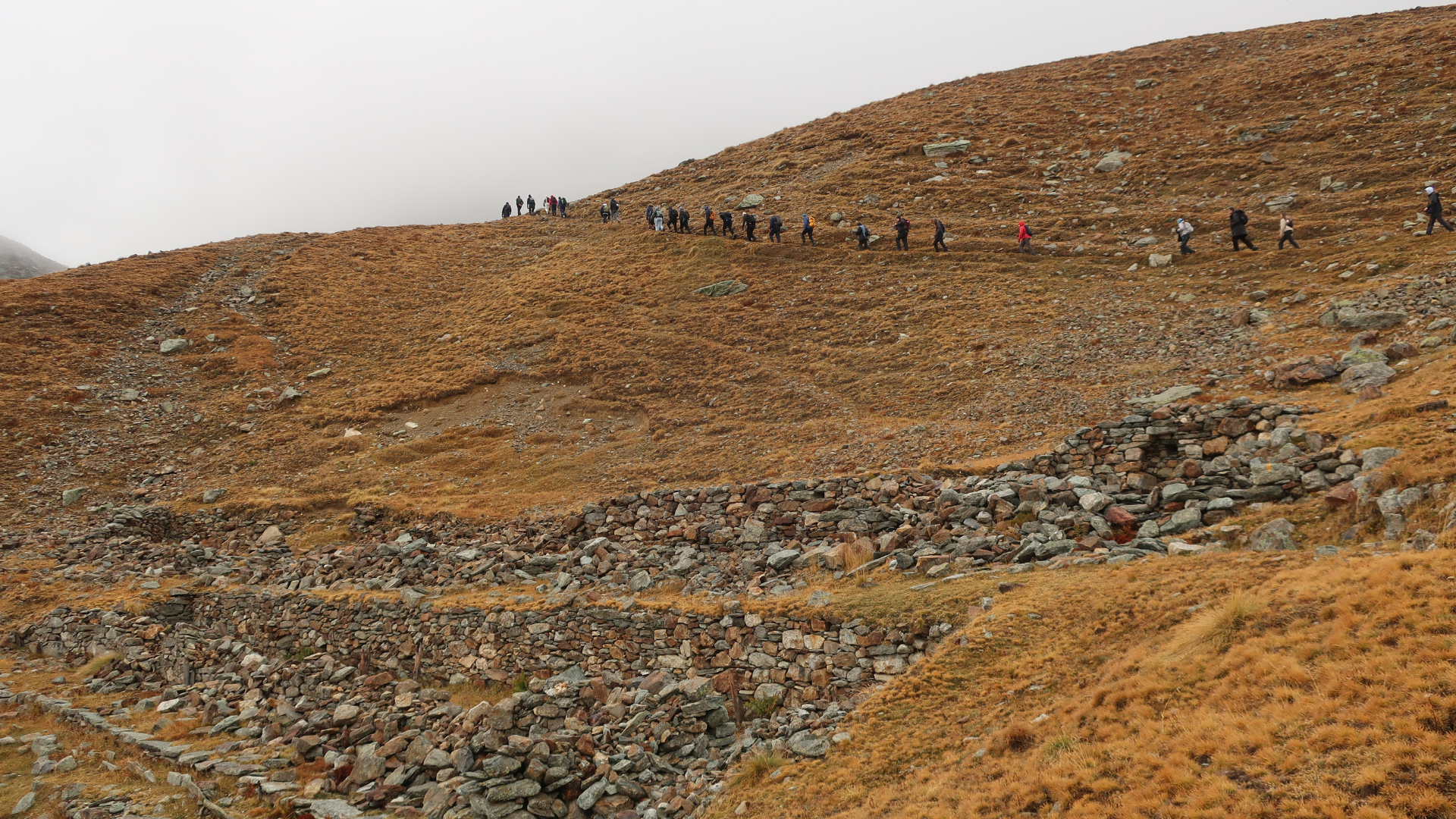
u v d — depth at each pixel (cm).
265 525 3134
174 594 2484
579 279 5866
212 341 5278
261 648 2262
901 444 2744
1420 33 5794
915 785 977
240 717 1806
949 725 1098
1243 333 2848
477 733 1374
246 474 3678
